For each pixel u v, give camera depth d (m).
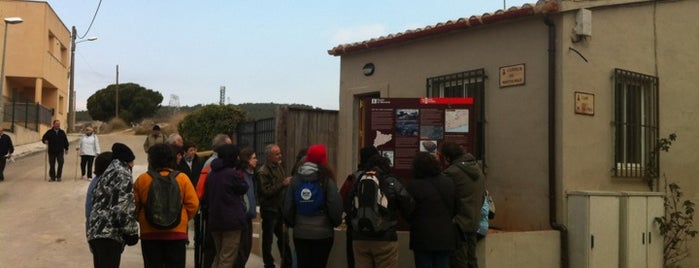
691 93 9.52
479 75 8.69
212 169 6.54
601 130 8.27
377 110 7.60
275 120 10.93
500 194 8.47
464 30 8.95
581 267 7.61
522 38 8.23
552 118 7.80
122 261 8.01
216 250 6.61
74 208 12.12
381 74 10.31
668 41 9.27
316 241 6.23
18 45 31.61
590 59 8.16
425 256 6.07
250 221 7.16
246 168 7.15
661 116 9.17
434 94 9.32
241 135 13.99
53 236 9.44
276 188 7.45
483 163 8.59
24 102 31.00
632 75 8.70
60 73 37.12
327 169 6.28
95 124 50.47
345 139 10.91
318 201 6.18
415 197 6.08
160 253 5.80
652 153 8.94
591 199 7.61
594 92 8.19
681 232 9.23
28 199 13.05
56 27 35.34
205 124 15.75
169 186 5.70
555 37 7.88
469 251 6.58
